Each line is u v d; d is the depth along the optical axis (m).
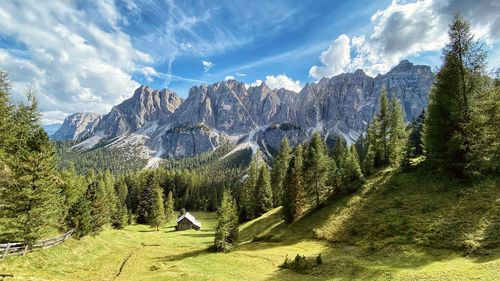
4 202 37.12
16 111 40.53
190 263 43.91
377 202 51.94
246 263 42.41
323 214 58.31
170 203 139.75
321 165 65.44
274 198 98.38
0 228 41.69
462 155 45.31
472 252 29.62
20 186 37.84
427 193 46.75
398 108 66.75
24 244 36.88
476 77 45.00
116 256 52.09
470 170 43.44
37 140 40.75
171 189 192.38
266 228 68.19
